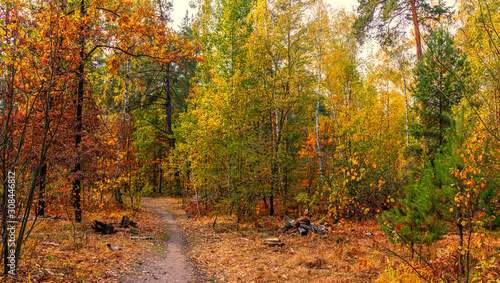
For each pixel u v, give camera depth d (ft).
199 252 32.40
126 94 62.03
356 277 21.74
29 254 22.75
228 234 42.29
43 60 21.42
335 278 21.79
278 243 35.17
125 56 43.19
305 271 24.35
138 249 31.55
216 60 64.69
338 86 65.10
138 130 82.23
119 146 55.42
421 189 19.38
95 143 41.70
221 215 57.88
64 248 27.09
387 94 70.38
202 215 59.77
